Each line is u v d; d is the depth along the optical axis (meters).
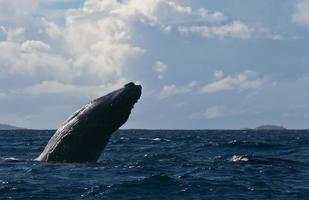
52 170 53.72
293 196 45.97
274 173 60.00
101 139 55.44
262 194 46.44
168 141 168.25
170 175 55.00
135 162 67.00
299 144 138.75
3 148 108.44
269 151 109.62
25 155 83.12
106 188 45.97
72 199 42.00
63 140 56.53
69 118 57.31
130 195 43.84
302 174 60.12
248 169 62.69
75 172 52.97
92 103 55.81
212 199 43.44
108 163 61.72
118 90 55.03
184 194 45.03
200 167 63.81
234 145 124.62
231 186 49.66
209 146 122.56
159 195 44.25
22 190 45.22
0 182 48.91
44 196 42.94
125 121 54.94
